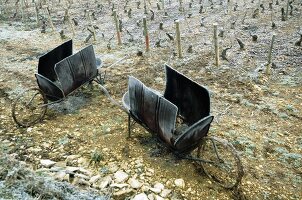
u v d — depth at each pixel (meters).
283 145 5.99
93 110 7.31
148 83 8.63
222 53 9.77
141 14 15.40
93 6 17.50
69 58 6.70
